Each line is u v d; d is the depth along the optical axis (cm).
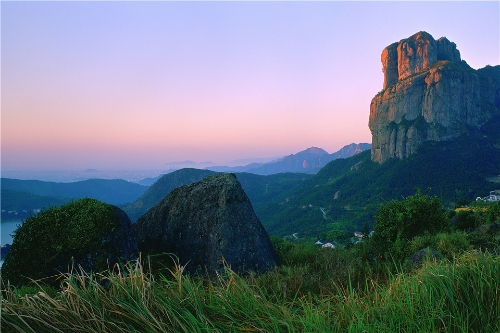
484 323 279
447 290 298
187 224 882
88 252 658
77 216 688
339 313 286
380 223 1158
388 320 275
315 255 943
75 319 227
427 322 268
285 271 725
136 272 277
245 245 824
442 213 1182
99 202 736
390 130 17325
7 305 224
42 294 230
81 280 258
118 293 265
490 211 1923
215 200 880
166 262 803
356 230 11694
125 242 712
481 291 295
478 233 1199
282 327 264
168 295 277
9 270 645
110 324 229
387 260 831
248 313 273
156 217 953
